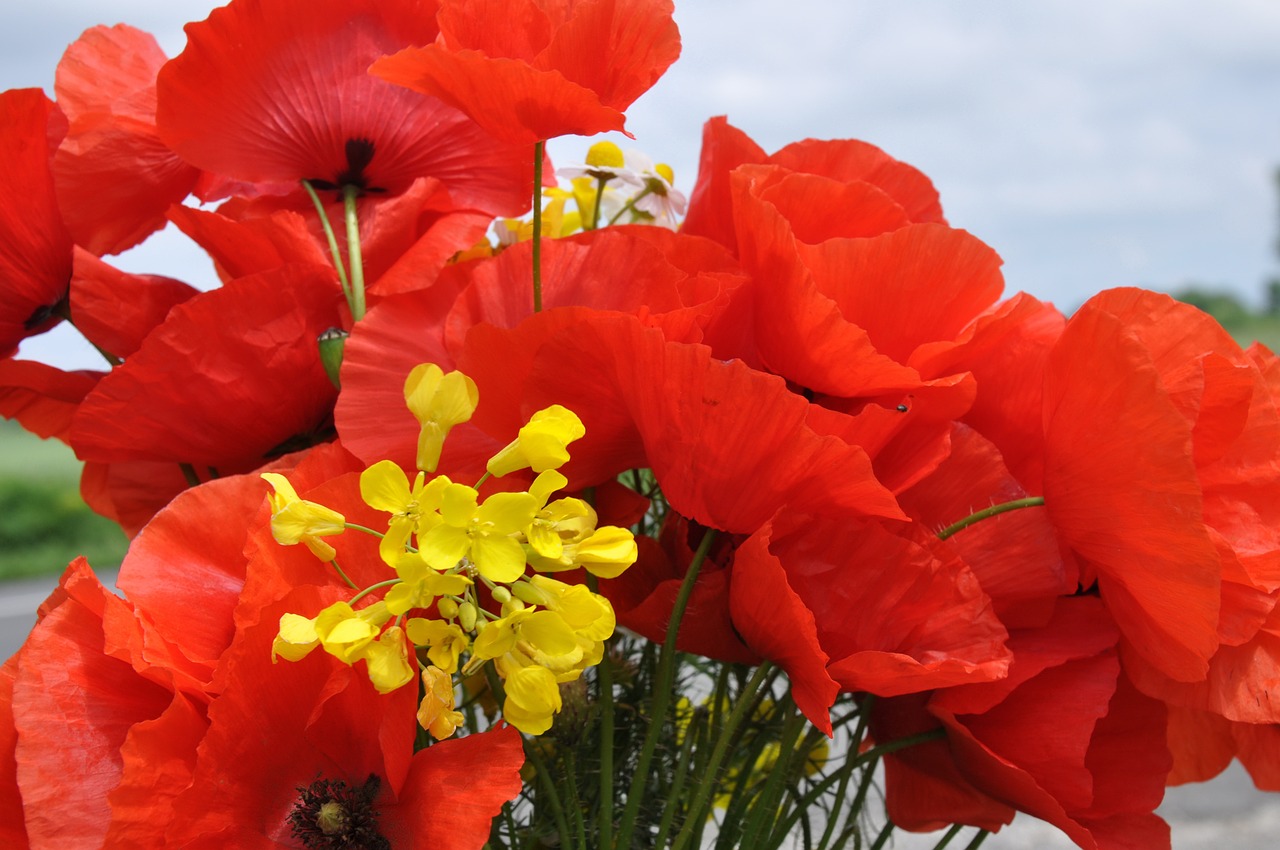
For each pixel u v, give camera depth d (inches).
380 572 13.8
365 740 13.5
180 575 13.7
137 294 15.2
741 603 13.7
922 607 13.8
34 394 16.8
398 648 12.7
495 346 13.8
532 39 14.0
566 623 12.6
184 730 13.0
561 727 14.4
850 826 15.2
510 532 12.5
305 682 13.3
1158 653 14.0
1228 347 13.8
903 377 14.0
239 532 13.9
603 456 14.4
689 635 14.4
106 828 12.8
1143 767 14.6
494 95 13.5
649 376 13.2
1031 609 14.2
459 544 12.4
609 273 14.6
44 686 13.1
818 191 15.0
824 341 14.0
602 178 17.0
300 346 14.8
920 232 14.3
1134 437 13.2
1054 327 15.6
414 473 14.3
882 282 14.4
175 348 14.4
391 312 14.7
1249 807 57.0
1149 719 14.7
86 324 15.1
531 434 12.7
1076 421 13.6
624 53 13.8
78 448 14.8
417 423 14.4
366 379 14.4
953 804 15.2
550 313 13.6
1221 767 15.7
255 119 15.0
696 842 15.1
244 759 13.1
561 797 15.0
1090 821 14.6
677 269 14.5
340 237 15.5
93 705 13.2
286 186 15.9
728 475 13.4
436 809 12.9
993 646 13.6
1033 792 13.9
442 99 13.9
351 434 14.3
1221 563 13.5
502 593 12.6
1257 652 14.0
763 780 16.0
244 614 13.2
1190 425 13.0
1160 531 13.3
